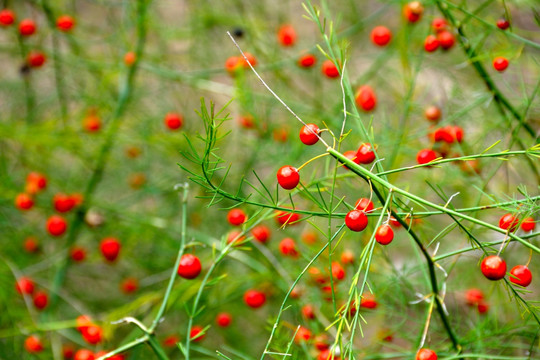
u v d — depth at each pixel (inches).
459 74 29.6
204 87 31.6
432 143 25.5
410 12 25.9
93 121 31.2
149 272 34.5
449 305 29.2
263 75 35.5
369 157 19.3
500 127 25.7
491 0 23.9
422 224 24.4
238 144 34.7
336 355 22.9
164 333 33.4
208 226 33.6
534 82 30.1
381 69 36.4
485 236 27.5
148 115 36.3
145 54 33.7
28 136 29.2
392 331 25.3
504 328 23.8
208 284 22.5
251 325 35.1
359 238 26.7
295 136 30.4
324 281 24.6
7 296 27.7
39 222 36.1
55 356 26.4
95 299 34.6
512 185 29.6
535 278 29.5
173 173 35.8
